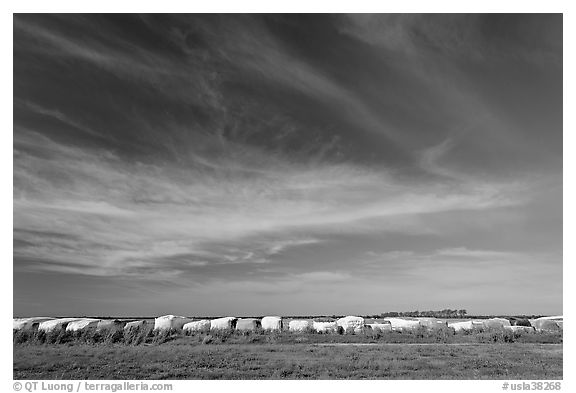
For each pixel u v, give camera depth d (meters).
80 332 26.70
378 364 18.58
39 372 17.64
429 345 24.14
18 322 28.38
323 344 24.88
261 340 26.28
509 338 26.20
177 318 29.75
